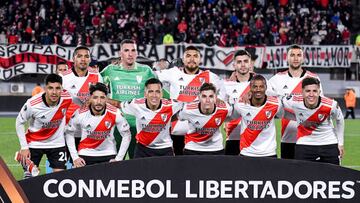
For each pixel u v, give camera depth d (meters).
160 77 9.92
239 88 9.65
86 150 9.17
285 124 9.69
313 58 27.72
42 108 9.15
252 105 8.66
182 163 5.95
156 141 9.03
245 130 8.81
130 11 31.33
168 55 26.83
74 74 9.91
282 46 27.06
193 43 26.97
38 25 29.91
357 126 21.69
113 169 5.95
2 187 5.72
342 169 5.89
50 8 31.23
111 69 9.91
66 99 9.24
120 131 9.01
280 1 32.25
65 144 9.65
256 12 31.31
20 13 30.94
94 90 8.74
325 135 8.92
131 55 9.64
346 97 24.94
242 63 9.45
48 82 8.80
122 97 9.80
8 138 17.72
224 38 29.20
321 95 9.16
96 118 8.94
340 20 32.03
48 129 9.41
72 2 31.53
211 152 8.91
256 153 8.77
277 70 27.28
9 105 27.30
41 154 9.54
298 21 30.61
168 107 8.84
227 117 8.89
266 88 8.76
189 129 8.91
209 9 31.34
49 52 26.38
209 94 8.44
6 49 26.33
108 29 29.67
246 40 29.45
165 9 32.47
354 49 27.72
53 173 5.94
